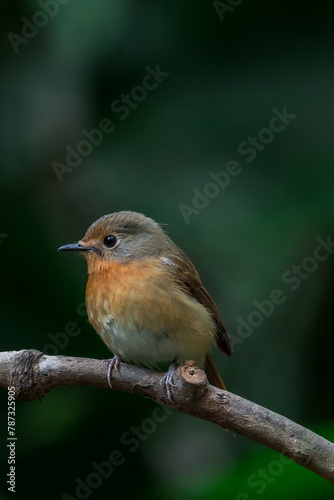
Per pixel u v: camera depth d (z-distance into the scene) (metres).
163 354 9.05
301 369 11.25
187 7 11.66
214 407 7.29
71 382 7.76
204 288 9.81
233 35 11.61
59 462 10.23
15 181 11.55
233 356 11.41
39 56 12.16
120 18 11.80
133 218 9.49
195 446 11.77
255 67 11.60
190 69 11.70
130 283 8.80
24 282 10.52
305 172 10.98
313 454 7.05
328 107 11.33
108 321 8.87
